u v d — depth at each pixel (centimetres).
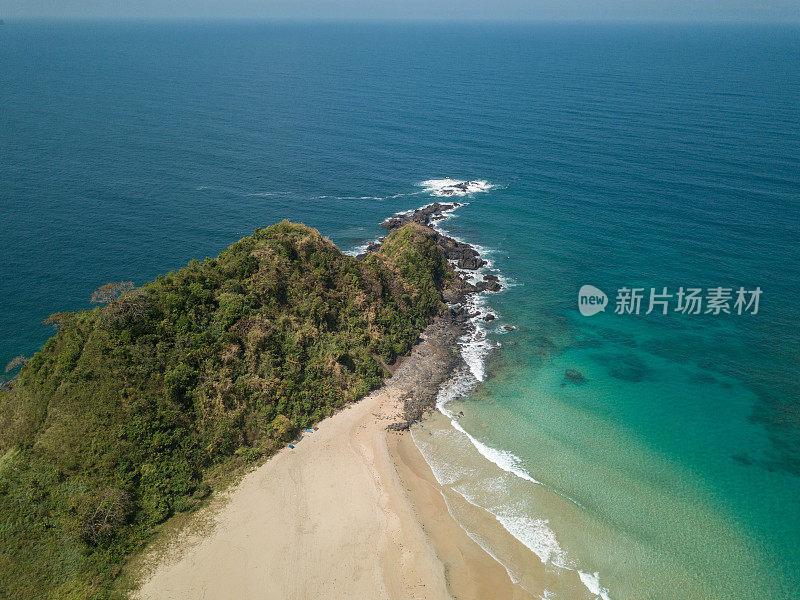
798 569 4141
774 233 9450
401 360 6712
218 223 10406
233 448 5059
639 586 4022
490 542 4369
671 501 4750
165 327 5250
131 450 4522
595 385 6262
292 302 6231
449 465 5153
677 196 11231
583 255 9250
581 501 4759
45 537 4016
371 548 4247
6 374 6306
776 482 4925
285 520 4444
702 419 5706
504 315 7719
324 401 5747
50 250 9125
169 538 4228
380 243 9531
